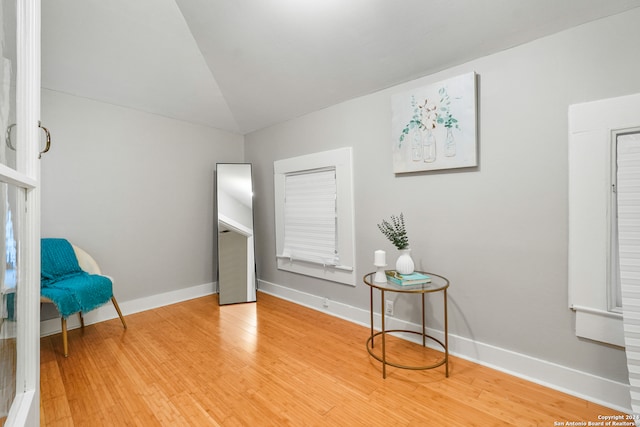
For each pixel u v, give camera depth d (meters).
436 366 1.77
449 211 2.03
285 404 1.56
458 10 1.65
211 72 2.84
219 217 3.35
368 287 2.54
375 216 2.46
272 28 2.14
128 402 1.58
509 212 1.78
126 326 2.56
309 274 3.03
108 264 2.79
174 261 3.25
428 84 2.10
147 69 2.58
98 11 2.03
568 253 1.59
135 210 2.96
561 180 1.61
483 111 1.86
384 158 2.38
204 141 3.50
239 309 3.02
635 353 1.34
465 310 1.98
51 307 2.44
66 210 2.53
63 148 2.51
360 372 1.84
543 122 1.65
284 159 3.27
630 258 1.38
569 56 1.56
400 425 1.40
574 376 1.59
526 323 1.74
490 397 1.59
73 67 2.34
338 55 2.21
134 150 2.95
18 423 0.71
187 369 1.89
